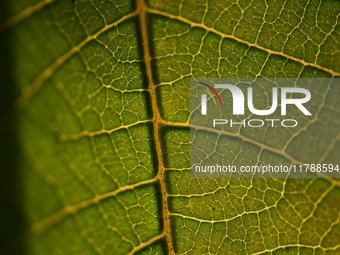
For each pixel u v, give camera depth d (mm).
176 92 59
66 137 53
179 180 59
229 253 59
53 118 52
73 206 52
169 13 60
